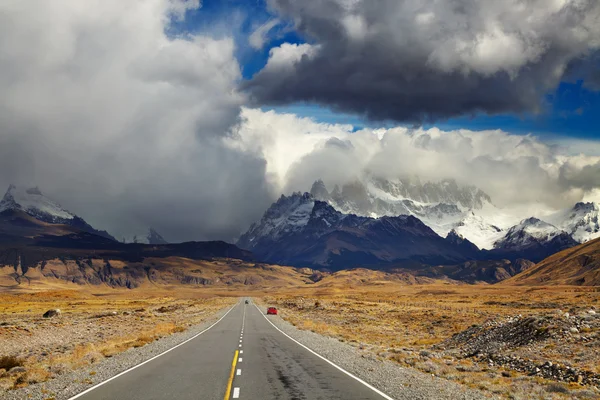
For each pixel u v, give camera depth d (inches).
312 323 2299.5
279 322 2522.1
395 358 1051.3
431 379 771.4
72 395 637.3
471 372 935.7
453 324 2177.7
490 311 2859.3
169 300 7229.3
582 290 6820.9
